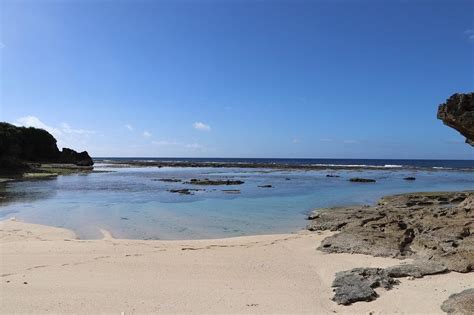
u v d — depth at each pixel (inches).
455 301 366.9
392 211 936.9
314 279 464.1
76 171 3002.0
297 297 402.9
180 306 376.5
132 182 2100.1
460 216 714.8
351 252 581.3
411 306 369.7
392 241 613.6
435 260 507.5
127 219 969.5
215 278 468.1
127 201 1312.7
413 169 3838.6
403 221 746.8
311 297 402.9
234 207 1182.3
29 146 3366.1
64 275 474.6
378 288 417.7
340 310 368.8
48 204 1229.7
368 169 3789.4
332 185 1948.8
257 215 1035.3
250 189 1727.4
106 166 4335.6
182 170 3563.0
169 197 1429.6
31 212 1068.5
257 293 414.9
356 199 1379.2
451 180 2348.7
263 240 698.2
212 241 699.4
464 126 733.3
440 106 779.4
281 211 1104.2
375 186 1908.2
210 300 393.1
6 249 613.0
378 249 582.9
